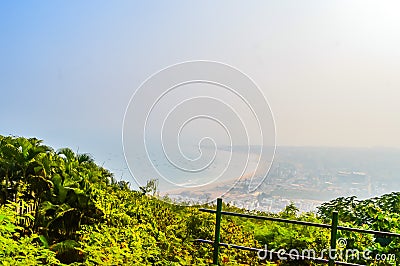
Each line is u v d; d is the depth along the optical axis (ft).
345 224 35.17
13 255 19.38
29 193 32.30
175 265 24.67
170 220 34.71
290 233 34.30
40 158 33.40
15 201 31.27
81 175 35.01
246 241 34.09
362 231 26.17
